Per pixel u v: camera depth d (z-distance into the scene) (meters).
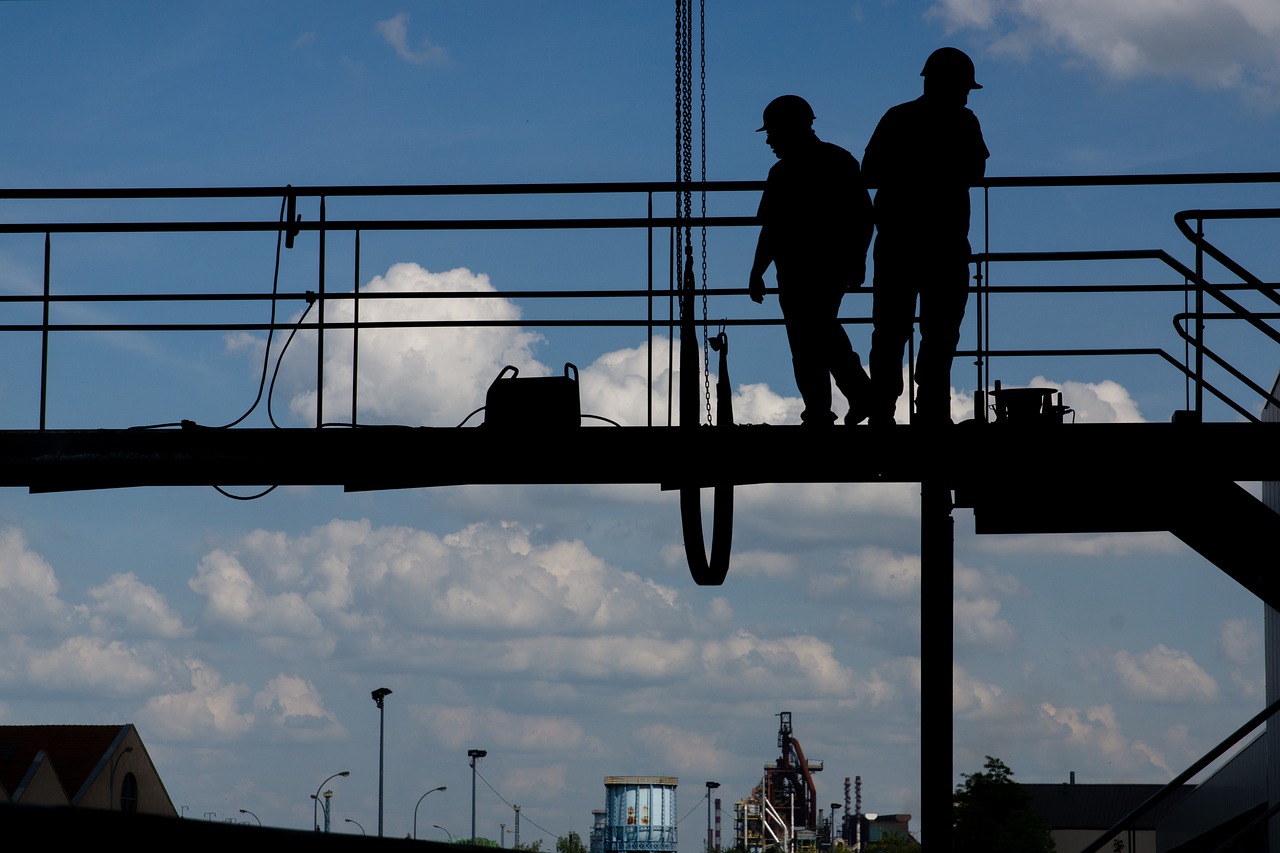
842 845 131.38
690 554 11.08
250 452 11.28
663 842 84.81
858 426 10.84
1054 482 11.21
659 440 11.09
